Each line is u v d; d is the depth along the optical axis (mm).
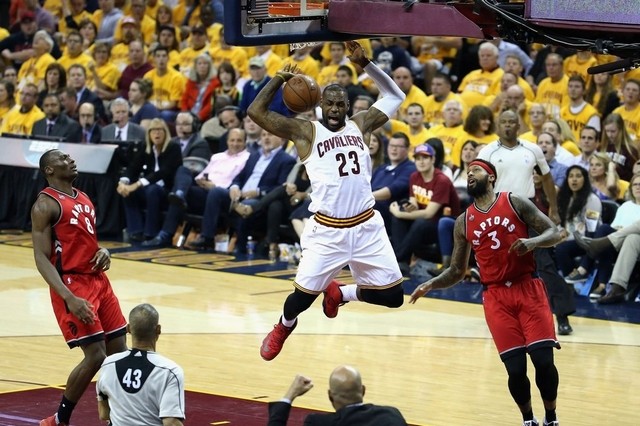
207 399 18812
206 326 24266
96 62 39781
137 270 30094
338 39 17016
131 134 34844
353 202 16656
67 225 16859
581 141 29000
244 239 32562
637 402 19328
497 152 23312
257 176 32438
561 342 23453
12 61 42969
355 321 25047
